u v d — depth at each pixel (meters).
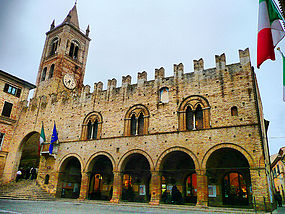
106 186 36.41
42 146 38.91
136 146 30.78
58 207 22.62
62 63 49.59
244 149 24.17
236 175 28.42
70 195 37.28
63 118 39.53
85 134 36.31
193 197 29.83
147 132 30.97
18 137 44.38
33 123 43.28
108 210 21.14
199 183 25.28
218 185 28.44
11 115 46.09
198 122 28.31
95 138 35.59
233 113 26.31
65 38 51.66
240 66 27.39
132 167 35.03
